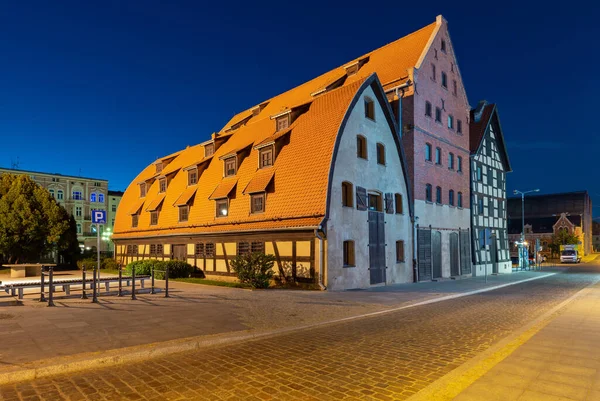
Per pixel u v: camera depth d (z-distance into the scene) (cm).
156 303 1325
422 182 2712
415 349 802
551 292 2041
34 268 2738
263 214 2164
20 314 1085
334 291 1823
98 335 849
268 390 569
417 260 2586
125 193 3938
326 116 2139
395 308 1380
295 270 1959
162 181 3300
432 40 2888
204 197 2681
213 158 2845
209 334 883
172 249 2917
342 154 2034
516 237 9056
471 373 620
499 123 3962
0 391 562
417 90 2689
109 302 1332
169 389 572
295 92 3303
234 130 3244
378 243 2241
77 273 2953
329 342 862
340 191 1997
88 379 615
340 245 1959
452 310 1362
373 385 591
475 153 3466
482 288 2162
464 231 3247
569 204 9869
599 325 1033
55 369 639
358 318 1183
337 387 583
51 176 5950
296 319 1101
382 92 2328
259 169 2322
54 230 3466
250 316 1123
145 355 736
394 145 2473
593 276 3469
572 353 738
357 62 3078
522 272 4116
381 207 2298
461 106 3325
